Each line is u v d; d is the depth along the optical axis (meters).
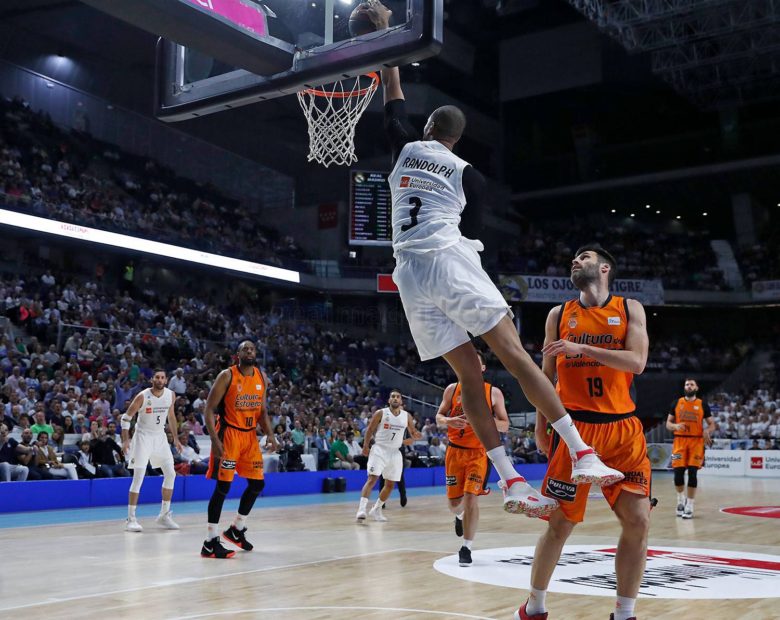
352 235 23.64
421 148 3.14
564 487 3.51
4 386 13.45
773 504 12.72
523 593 5.11
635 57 27.98
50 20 20.89
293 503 13.39
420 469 17.95
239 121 27.28
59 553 7.12
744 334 30.55
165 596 5.04
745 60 24.78
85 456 12.84
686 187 30.02
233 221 25.83
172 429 9.38
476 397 2.95
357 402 21.38
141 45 22.39
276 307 25.33
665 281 28.91
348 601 4.85
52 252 20.41
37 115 21.72
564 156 32.50
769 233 31.42
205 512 11.49
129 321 19.23
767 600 4.84
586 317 3.75
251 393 7.02
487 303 2.84
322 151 5.89
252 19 4.57
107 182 22.70
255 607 4.67
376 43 4.34
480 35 29.69
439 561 6.59
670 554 6.98
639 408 28.19
